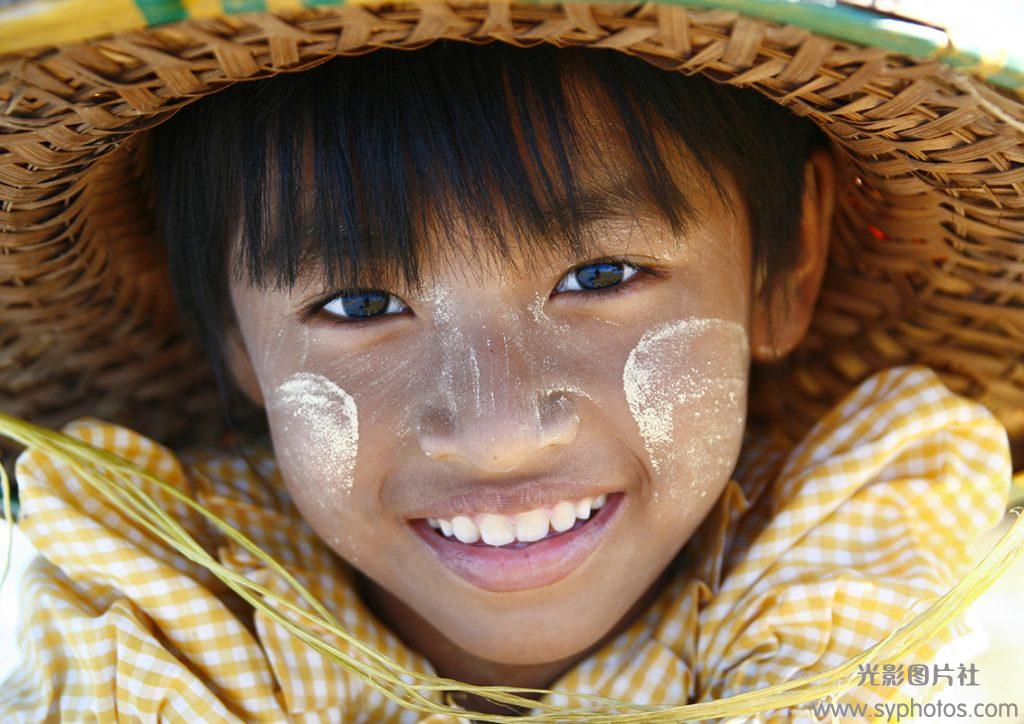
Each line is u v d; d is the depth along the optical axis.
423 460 0.47
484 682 0.51
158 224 0.53
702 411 0.47
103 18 0.38
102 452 0.48
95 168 0.47
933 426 0.51
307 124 0.45
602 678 0.49
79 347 0.54
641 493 0.48
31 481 0.50
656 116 0.45
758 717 0.47
